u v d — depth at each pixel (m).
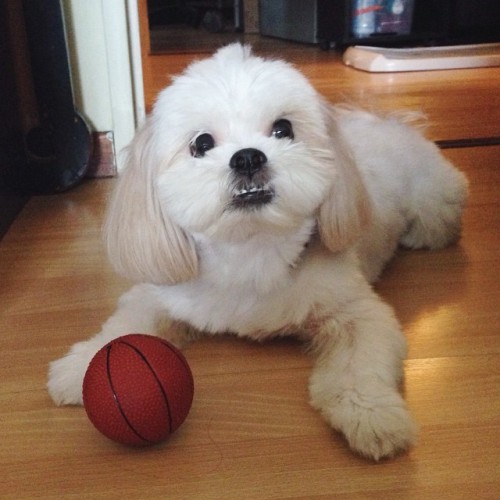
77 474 0.83
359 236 1.12
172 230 1.02
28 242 1.53
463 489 0.78
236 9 4.94
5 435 0.90
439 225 1.45
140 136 1.05
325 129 1.05
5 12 1.70
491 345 1.08
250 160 0.90
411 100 2.68
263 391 0.98
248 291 1.04
